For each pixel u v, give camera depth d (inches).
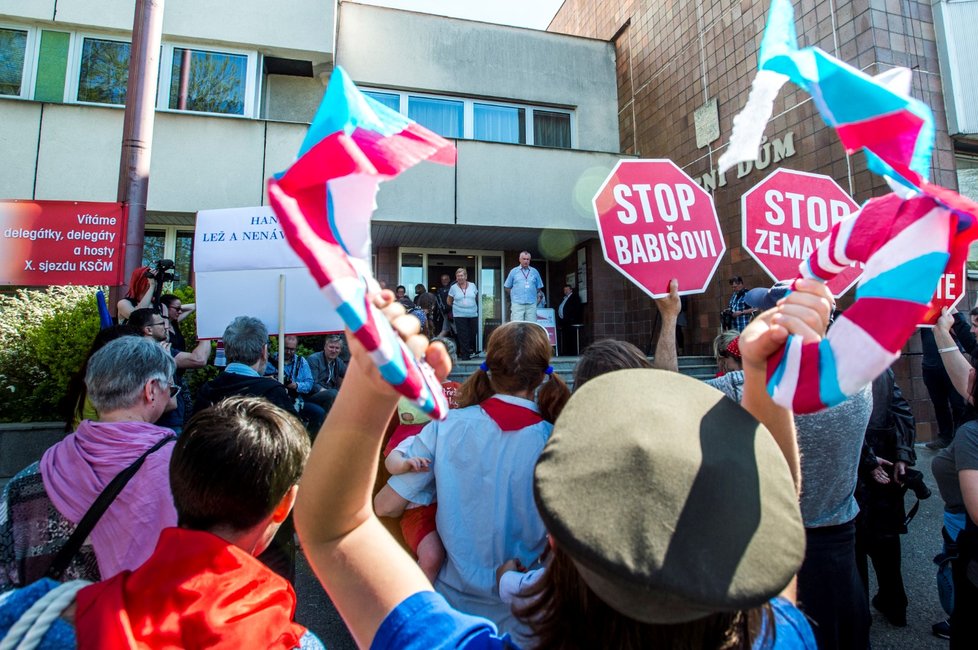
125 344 68.2
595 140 416.8
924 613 113.4
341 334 229.6
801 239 111.0
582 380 70.3
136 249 156.7
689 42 349.4
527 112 404.5
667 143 370.3
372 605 29.5
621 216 110.0
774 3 24.5
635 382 26.3
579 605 26.7
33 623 27.7
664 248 110.3
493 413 68.6
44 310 194.7
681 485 21.6
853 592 69.5
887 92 21.1
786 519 22.3
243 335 106.8
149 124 160.9
